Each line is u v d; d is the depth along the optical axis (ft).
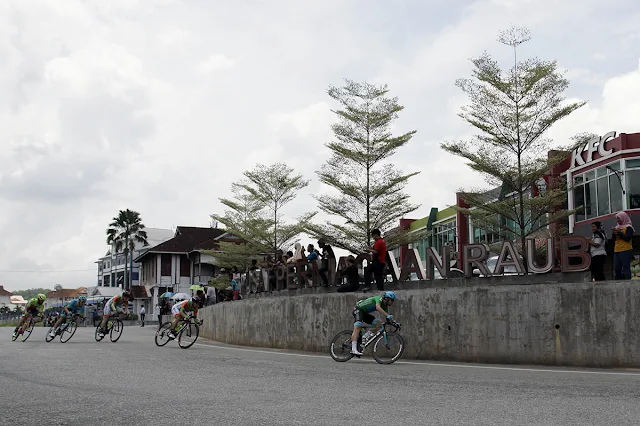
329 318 60.34
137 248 287.69
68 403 26.76
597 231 50.88
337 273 68.95
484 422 22.71
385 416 23.80
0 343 67.36
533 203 87.40
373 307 46.93
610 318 44.47
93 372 38.11
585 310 45.44
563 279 51.55
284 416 23.77
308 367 42.42
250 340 71.87
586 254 50.75
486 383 33.40
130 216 250.57
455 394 29.40
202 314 97.04
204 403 26.73
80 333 94.22
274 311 67.67
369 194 109.70
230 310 78.84
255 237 143.84
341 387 31.83
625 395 28.94
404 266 62.34
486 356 48.98
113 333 71.31
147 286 228.43
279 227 144.25
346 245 110.73
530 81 84.94
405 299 54.13
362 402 27.04
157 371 38.86
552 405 26.23
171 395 28.96
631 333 43.65
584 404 26.48
